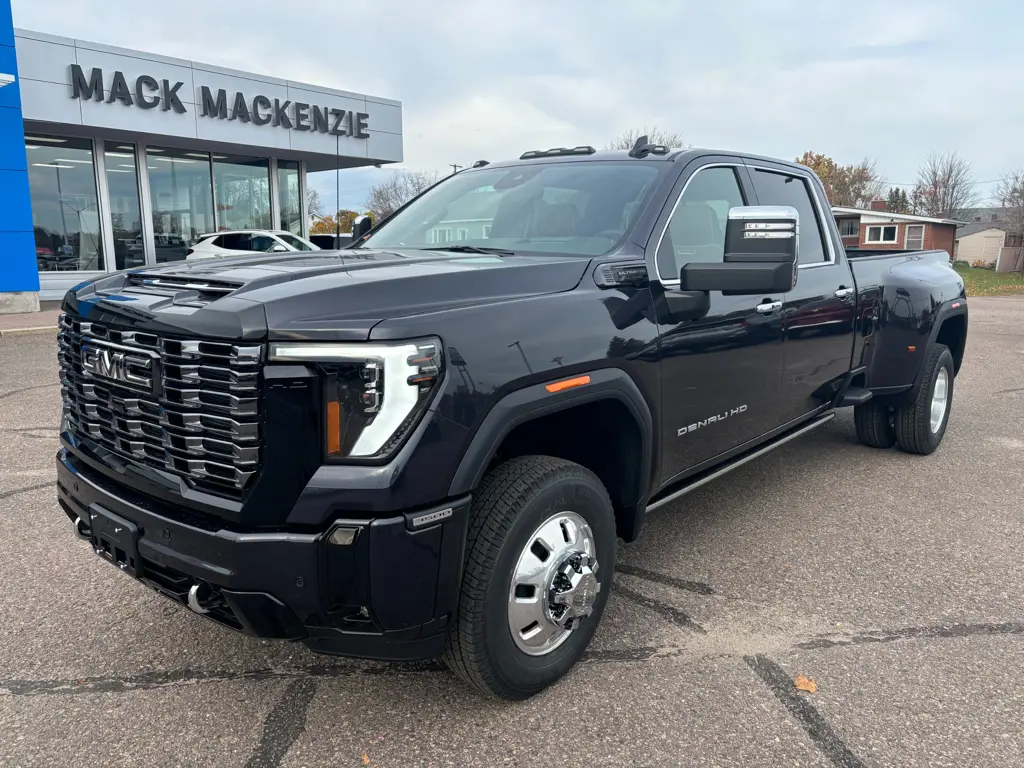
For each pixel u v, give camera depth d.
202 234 21.00
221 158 21.17
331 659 3.04
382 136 22.53
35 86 16.09
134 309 2.46
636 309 3.05
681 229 3.50
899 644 3.17
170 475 2.40
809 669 2.98
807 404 4.52
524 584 2.61
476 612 2.46
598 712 2.70
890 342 5.32
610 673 2.94
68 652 3.06
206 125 18.83
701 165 3.74
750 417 3.92
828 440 6.46
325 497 2.16
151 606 3.44
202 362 2.25
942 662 3.03
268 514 2.18
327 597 2.21
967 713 2.71
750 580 3.75
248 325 2.14
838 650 3.12
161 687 2.84
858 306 4.88
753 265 2.88
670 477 3.43
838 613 3.43
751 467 5.64
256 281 2.39
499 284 2.66
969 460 5.85
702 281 2.95
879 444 6.05
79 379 2.79
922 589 3.67
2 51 14.26
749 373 3.80
